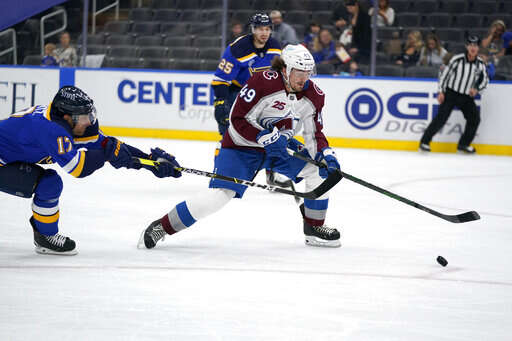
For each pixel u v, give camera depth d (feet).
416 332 16.52
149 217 31.58
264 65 37.73
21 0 76.23
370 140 69.77
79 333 15.89
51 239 23.38
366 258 24.49
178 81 72.28
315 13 78.95
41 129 21.18
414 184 45.57
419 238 28.43
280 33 68.13
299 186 42.34
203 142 69.87
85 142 22.82
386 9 73.46
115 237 26.99
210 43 78.13
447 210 35.86
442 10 76.64
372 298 19.35
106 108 74.18
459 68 65.00
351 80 69.51
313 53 72.02
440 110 66.08
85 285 19.93
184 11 79.46
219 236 27.71
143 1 79.51
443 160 61.21
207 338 15.74
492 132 68.44
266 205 35.73
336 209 35.17
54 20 77.05
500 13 76.07
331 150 24.70
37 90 74.84
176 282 20.56
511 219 33.53
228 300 18.81
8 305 17.89
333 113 70.18
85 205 34.35
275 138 23.56
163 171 23.06
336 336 16.08
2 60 77.87
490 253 25.86
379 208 35.73
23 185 22.00
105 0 77.97
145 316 17.22
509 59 71.20
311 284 20.71
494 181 48.14
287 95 23.80
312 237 26.37
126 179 44.55
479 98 68.23
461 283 21.25
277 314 17.67
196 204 24.31
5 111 75.61
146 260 23.24
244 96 23.89
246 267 22.67
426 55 71.87
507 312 18.34
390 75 72.02
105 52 77.30
